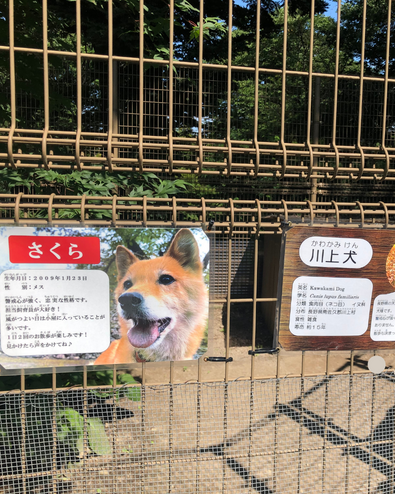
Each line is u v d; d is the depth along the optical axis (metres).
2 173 1.14
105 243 0.64
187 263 0.66
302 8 4.49
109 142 0.63
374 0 3.70
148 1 2.09
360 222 0.72
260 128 2.25
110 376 1.11
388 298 0.73
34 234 0.62
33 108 1.45
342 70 3.89
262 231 0.69
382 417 1.20
